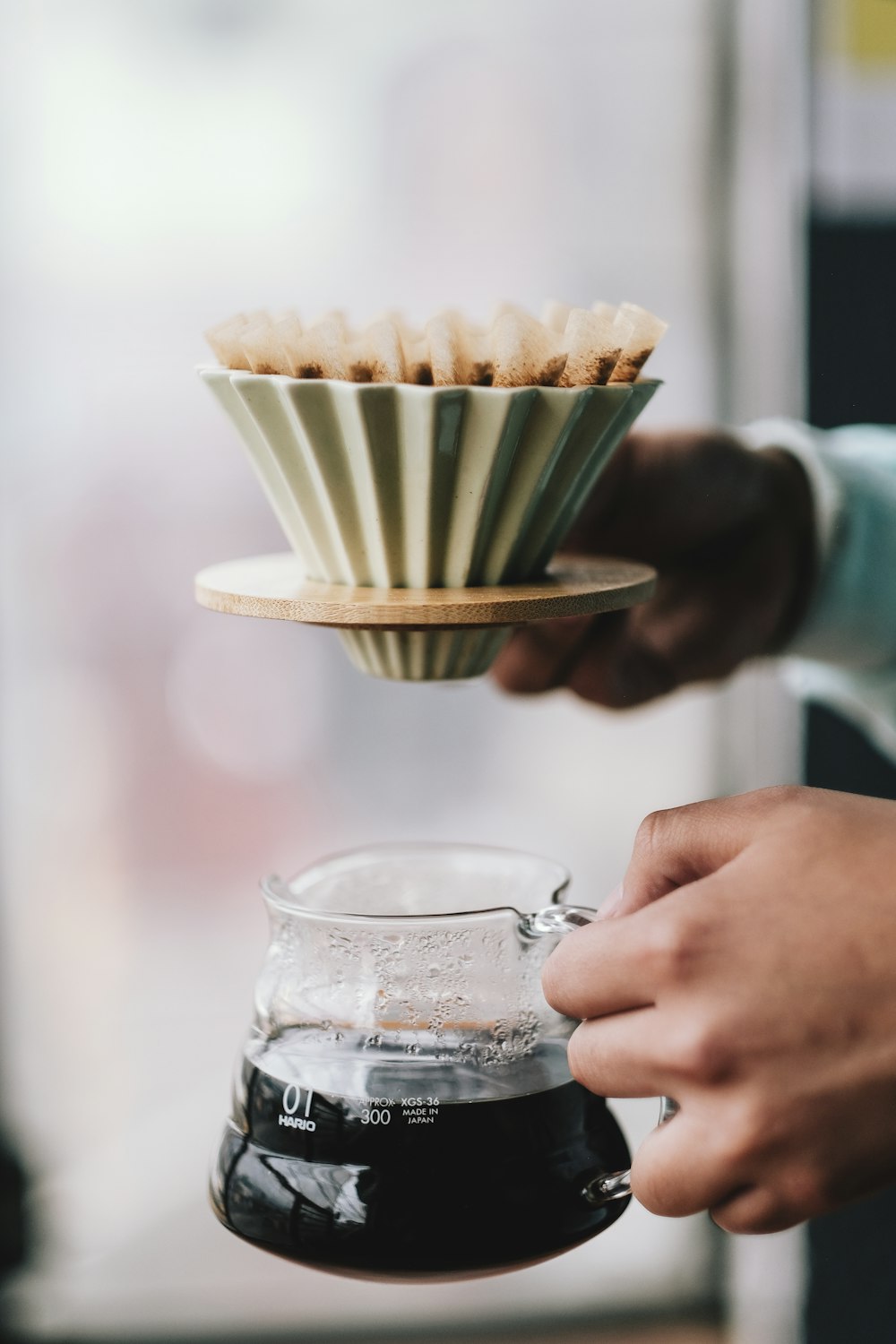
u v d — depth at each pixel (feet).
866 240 3.62
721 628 2.41
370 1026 1.37
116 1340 4.23
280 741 4.47
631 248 4.06
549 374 1.32
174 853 4.48
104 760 4.41
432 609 1.31
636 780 4.48
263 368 1.36
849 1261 3.86
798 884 1.25
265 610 1.36
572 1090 1.43
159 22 3.92
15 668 4.30
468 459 1.32
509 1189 1.34
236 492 4.30
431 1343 4.24
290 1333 4.24
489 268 4.10
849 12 3.57
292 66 3.97
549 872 1.54
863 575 2.51
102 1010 4.43
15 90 3.92
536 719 4.47
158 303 4.12
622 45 3.94
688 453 2.31
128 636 4.35
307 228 4.08
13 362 4.12
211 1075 4.45
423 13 3.94
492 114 4.00
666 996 1.24
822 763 3.76
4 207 4.00
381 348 1.33
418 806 4.55
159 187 4.03
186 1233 4.30
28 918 4.39
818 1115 1.21
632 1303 4.29
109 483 4.24
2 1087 4.37
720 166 3.98
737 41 3.90
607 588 1.43
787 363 3.93
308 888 1.55
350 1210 1.33
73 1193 4.31
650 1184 1.28
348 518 1.39
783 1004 1.21
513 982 1.40
